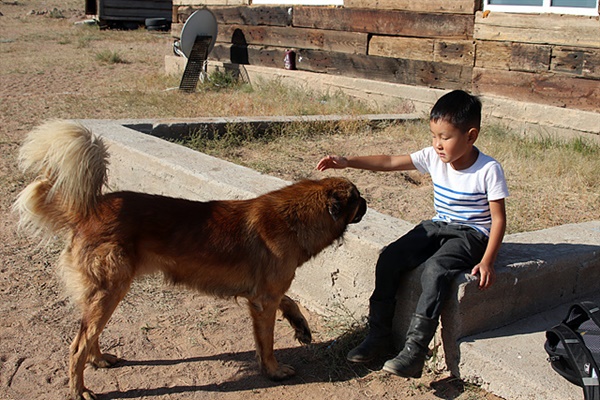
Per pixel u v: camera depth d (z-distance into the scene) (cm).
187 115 1066
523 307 384
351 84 1168
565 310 397
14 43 2298
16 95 1304
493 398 338
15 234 585
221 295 372
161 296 475
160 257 356
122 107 1167
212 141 844
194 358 395
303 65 1288
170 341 414
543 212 598
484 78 957
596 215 594
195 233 354
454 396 346
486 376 340
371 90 1134
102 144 351
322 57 1235
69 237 353
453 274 351
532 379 319
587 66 827
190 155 625
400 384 362
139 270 357
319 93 1229
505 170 733
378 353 378
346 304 430
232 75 1441
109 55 1911
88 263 340
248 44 1422
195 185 556
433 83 1038
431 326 345
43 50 2139
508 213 589
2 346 398
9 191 693
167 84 1452
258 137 893
